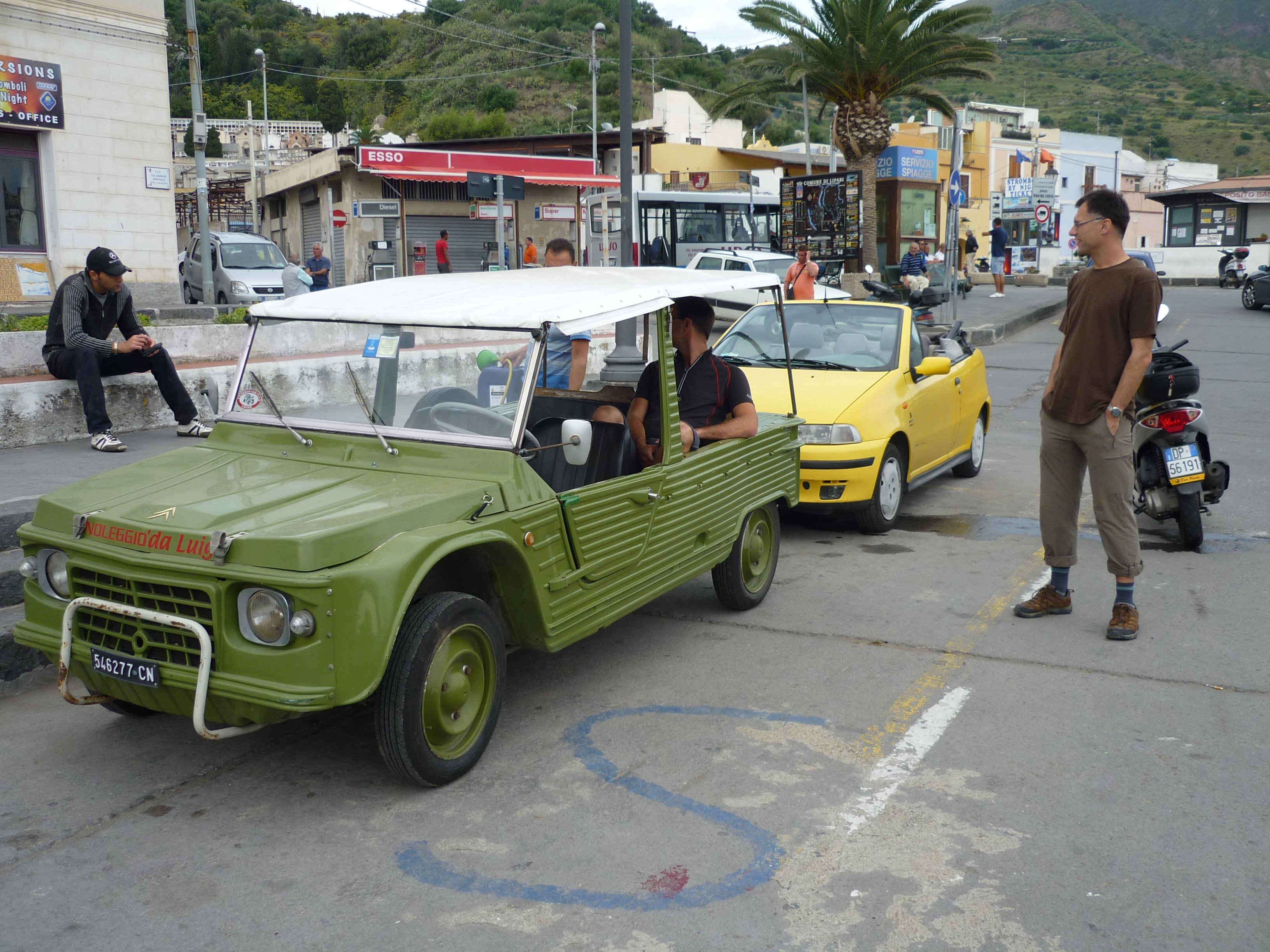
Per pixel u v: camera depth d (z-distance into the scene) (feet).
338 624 11.14
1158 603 19.92
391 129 279.90
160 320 46.32
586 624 14.52
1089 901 10.41
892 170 94.84
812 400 24.36
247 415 15.19
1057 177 147.33
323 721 15.11
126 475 14.12
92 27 56.08
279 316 15.07
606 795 12.67
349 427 14.52
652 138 134.41
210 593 11.41
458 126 236.43
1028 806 12.34
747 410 18.21
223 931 10.02
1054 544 18.95
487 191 47.75
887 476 24.76
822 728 14.56
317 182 113.29
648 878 10.85
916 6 80.94
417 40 325.21
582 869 11.04
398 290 15.67
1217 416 40.37
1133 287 17.12
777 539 20.62
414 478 13.46
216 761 13.80
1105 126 483.10
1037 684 16.10
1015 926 10.00
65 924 10.14
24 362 29.50
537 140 134.92
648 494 15.52
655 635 18.52
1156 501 23.76
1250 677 16.26
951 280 70.69
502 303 14.33
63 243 56.39
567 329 13.79
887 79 82.12
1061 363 18.12
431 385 14.11
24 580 16.03
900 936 9.86
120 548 12.14
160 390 29.04
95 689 12.92
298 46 314.55
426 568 11.73
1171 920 10.09
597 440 15.96
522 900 10.49
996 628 18.67
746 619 19.33
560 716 15.07
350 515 11.92
